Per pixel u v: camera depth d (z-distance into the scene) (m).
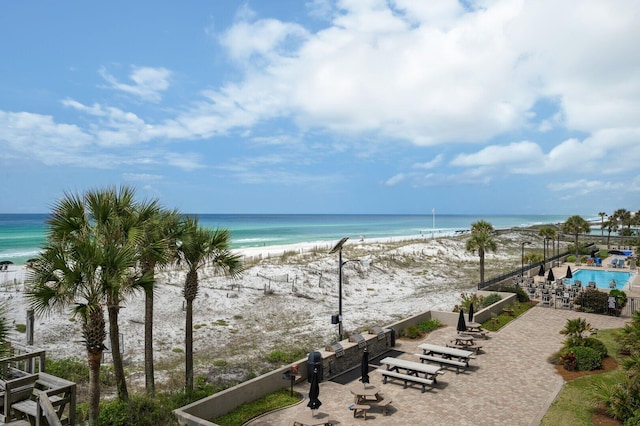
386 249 60.28
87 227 11.07
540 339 21.28
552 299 30.38
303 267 42.66
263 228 147.25
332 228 155.25
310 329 24.20
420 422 12.39
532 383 15.38
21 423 8.22
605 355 17.78
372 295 36.00
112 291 10.17
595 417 12.47
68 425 10.52
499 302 27.23
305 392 14.88
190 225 14.21
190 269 14.23
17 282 29.97
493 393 14.52
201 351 19.97
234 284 33.62
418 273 46.72
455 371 16.78
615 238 98.06
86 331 10.21
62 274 9.91
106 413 10.78
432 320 24.27
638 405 12.01
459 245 70.38
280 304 30.17
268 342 21.53
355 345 17.98
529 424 12.17
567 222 61.22
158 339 21.59
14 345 13.42
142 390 14.84
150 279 11.62
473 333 22.17
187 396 13.45
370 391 13.27
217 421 12.49
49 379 10.82
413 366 15.70
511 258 64.31
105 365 17.47
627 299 30.41
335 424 12.24
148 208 12.88
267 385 14.59
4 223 148.50
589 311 27.59
